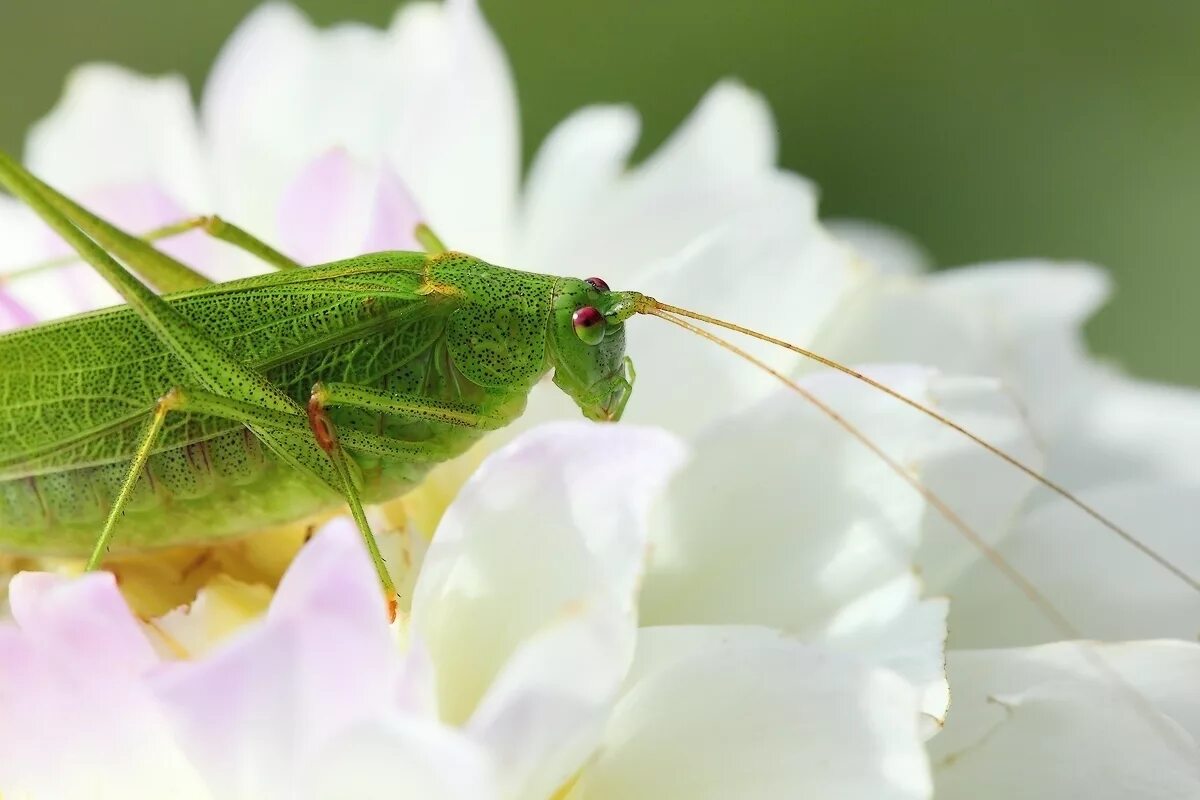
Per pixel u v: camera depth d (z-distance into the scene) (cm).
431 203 15
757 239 14
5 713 13
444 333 15
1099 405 15
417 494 15
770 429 14
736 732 13
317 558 12
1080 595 14
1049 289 15
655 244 15
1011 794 13
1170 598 14
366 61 16
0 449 14
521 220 16
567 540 13
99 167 16
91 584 13
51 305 15
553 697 12
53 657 13
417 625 13
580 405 15
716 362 14
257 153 15
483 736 12
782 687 13
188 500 14
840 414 14
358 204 15
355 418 14
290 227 15
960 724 14
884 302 15
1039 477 14
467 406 15
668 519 14
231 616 14
